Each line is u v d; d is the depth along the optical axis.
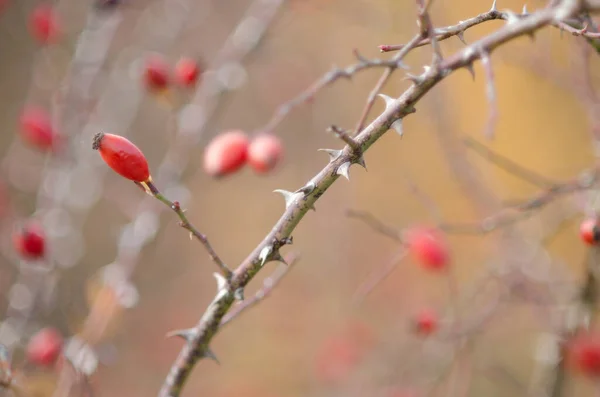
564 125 3.93
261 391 4.31
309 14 4.39
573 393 3.49
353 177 4.72
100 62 3.40
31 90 3.78
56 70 3.51
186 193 2.92
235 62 3.04
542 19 1.18
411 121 4.51
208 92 2.99
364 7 3.81
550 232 3.00
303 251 4.68
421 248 2.64
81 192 3.37
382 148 4.73
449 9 3.83
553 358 2.69
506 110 4.03
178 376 1.58
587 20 1.45
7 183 3.87
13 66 4.37
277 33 3.84
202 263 4.86
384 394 3.42
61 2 3.55
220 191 5.02
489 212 3.12
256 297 1.68
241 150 2.25
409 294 4.41
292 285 4.63
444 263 2.64
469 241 4.30
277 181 4.91
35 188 3.89
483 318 2.89
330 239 4.66
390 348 3.76
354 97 4.50
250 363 4.45
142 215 2.88
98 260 4.38
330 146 4.64
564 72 3.03
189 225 1.42
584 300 2.58
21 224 2.44
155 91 2.60
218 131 4.35
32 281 3.07
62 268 3.26
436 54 1.29
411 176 4.57
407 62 3.93
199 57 2.52
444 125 3.29
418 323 2.79
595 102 2.67
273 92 4.55
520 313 3.69
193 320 4.64
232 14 4.25
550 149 3.97
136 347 4.38
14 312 2.95
